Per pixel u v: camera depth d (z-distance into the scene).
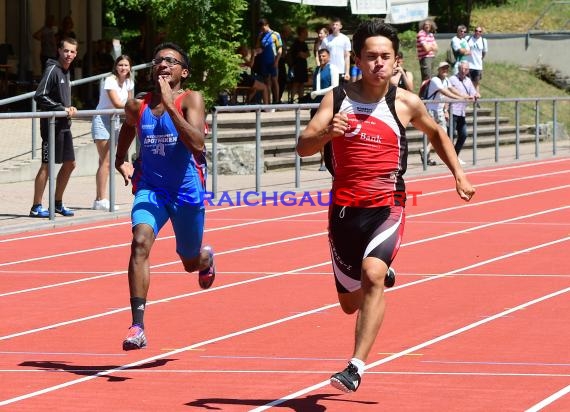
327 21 100.75
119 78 36.47
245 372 17.25
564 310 22.33
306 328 20.67
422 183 48.16
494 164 56.75
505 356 18.28
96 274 26.72
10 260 28.64
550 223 36.31
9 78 57.25
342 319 21.52
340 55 55.53
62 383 16.58
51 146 34.16
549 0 106.00
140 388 16.27
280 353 18.61
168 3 58.16
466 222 36.44
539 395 15.67
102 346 19.22
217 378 16.88
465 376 16.88
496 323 21.05
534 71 89.69
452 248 30.91
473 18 103.81
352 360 14.55
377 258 15.16
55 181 35.47
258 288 24.92
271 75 63.12
